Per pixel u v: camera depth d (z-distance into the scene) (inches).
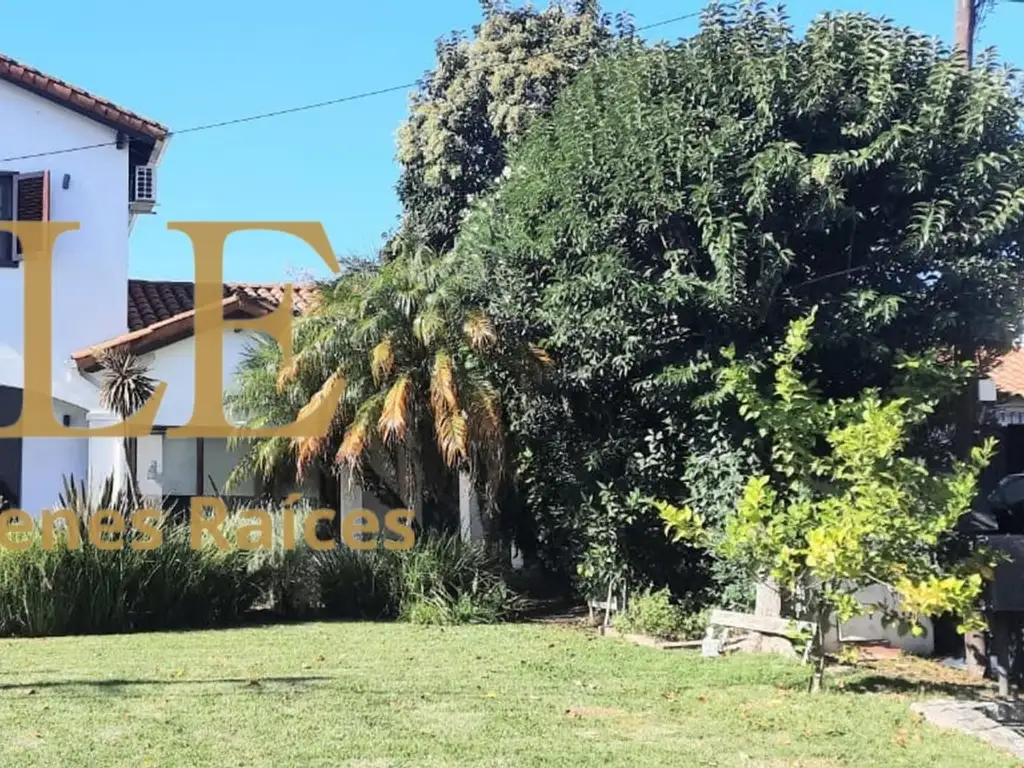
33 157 672.4
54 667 372.2
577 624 497.7
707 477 445.4
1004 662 357.1
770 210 398.0
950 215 400.8
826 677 361.7
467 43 897.5
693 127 408.5
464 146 850.8
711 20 432.8
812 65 407.8
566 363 490.6
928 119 396.2
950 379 374.3
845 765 253.9
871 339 409.1
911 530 314.5
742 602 446.6
